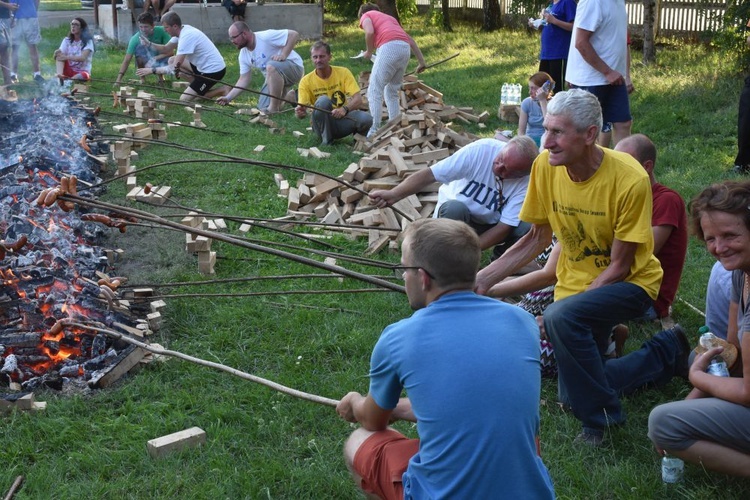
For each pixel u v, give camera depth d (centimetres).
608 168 413
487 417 275
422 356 284
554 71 1133
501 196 603
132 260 668
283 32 1225
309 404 461
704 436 371
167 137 1048
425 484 285
